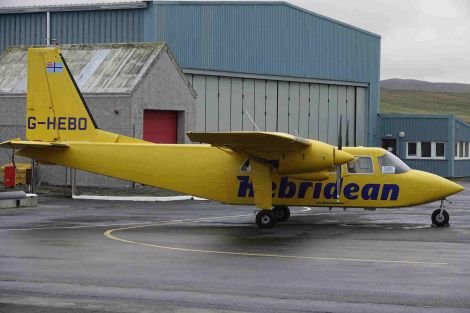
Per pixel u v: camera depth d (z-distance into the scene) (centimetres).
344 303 2181
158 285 2455
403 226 4309
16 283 2488
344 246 3412
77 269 2764
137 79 6825
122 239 3656
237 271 2722
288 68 9388
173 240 3628
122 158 4466
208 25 8325
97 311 2088
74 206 5534
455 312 2072
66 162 4522
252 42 8862
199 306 2147
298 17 9512
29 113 4794
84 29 8081
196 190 4425
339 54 10244
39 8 8256
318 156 4194
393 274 2653
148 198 6081
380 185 4294
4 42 8569
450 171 10456
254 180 4244
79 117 4719
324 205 4328
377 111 10975
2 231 3966
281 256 3095
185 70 8056
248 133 3831
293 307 2131
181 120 7325
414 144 10725
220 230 4078
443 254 3145
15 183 6781
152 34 7744
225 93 8594
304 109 9750
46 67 4762
